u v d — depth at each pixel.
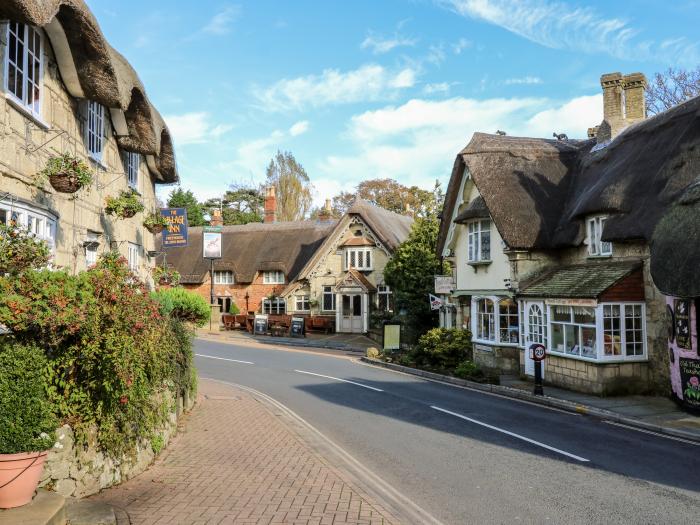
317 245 43.75
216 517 6.55
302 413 13.64
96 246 12.27
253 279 43.94
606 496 7.73
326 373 20.88
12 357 5.91
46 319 6.32
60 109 10.61
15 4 7.29
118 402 7.38
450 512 7.17
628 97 21.80
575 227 18.86
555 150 22.73
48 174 9.29
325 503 7.17
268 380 19.09
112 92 10.94
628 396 15.32
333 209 67.50
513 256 19.94
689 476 8.62
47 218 9.66
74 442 6.93
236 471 8.53
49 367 6.70
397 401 15.26
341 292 38.31
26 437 5.76
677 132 16.61
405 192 63.31
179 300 12.62
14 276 6.86
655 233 13.84
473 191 23.84
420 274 30.80
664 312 15.03
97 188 12.71
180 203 63.56
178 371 11.53
